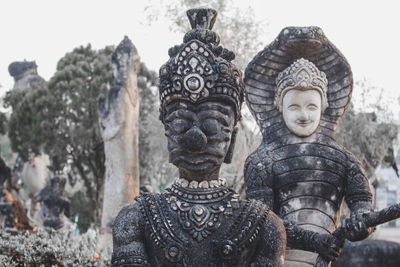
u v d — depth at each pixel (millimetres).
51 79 21797
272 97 4160
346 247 6938
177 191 2467
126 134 7781
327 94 4074
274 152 4027
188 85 2426
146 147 18391
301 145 4000
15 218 11477
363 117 12750
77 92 21312
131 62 7953
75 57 22578
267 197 3936
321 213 3941
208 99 2457
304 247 3574
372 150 12641
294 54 4055
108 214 7672
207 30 2539
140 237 2406
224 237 2346
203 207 2393
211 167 2455
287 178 3967
